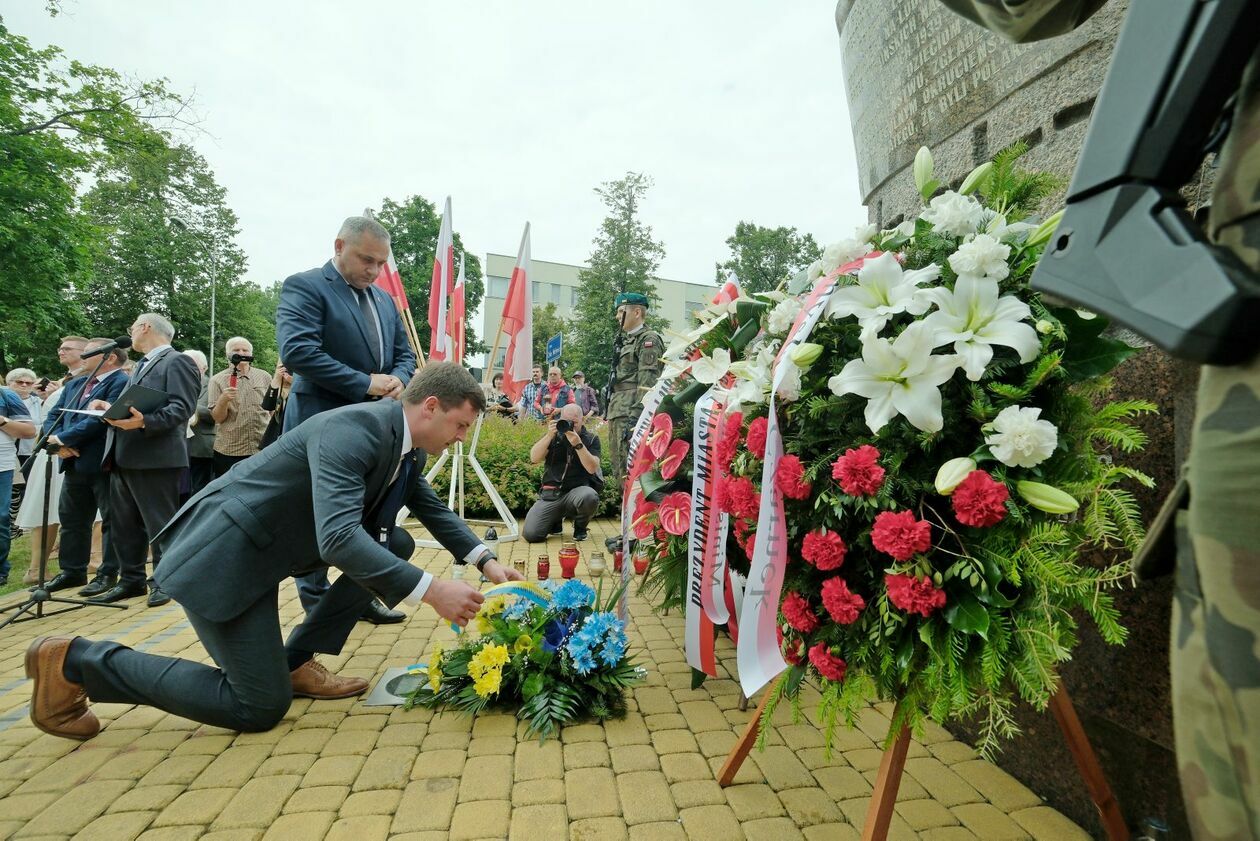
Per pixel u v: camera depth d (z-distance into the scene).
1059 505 1.22
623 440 5.88
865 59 3.45
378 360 3.70
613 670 2.59
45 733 2.44
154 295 34.38
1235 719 0.58
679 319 52.12
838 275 1.58
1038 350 1.30
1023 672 1.24
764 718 1.69
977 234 1.52
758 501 1.64
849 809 1.92
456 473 6.47
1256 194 0.59
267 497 2.31
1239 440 0.58
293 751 2.28
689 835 1.80
